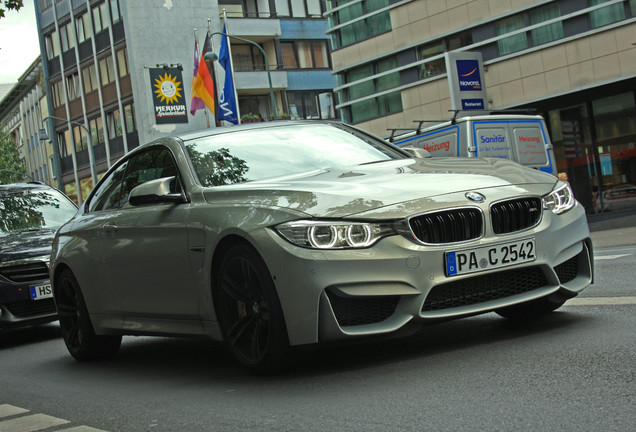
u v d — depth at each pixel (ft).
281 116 167.32
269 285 14.66
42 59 186.39
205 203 16.80
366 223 14.34
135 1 154.20
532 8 90.53
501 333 17.16
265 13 167.73
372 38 109.60
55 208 33.88
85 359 22.29
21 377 21.09
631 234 59.16
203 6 159.53
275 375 15.61
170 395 15.48
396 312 14.49
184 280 17.01
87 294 21.13
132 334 19.79
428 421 10.89
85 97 172.76
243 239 15.28
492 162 17.62
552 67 89.15
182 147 18.76
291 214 14.57
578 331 16.21
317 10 174.09
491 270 14.97
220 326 16.35
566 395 11.38
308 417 12.03
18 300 28.81
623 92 84.89
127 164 21.03
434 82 102.12
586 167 88.99
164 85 151.23
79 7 169.78
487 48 95.20
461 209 14.90
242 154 18.44
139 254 18.40
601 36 84.99
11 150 284.82
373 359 16.01
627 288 23.06
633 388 11.31
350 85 113.29
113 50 160.25
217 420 12.71
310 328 14.15
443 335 17.90
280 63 167.32
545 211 15.92
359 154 19.10
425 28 102.12
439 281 14.52
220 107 126.82
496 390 12.16
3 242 30.32
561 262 15.97
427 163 17.78
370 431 10.77
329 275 14.01
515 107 92.94
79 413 14.97
